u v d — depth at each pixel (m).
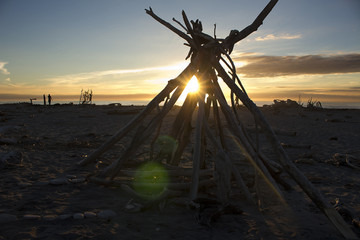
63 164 6.96
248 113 29.72
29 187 5.00
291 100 40.69
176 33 5.29
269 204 4.52
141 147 9.88
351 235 3.29
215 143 4.73
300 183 3.78
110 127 16.72
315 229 3.58
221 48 4.96
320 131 16.48
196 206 3.91
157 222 3.66
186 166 7.16
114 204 4.30
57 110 32.31
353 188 5.47
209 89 5.23
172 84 5.16
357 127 18.73
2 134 11.77
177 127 5.43
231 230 3.48
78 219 3.68
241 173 5.71
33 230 3.32
